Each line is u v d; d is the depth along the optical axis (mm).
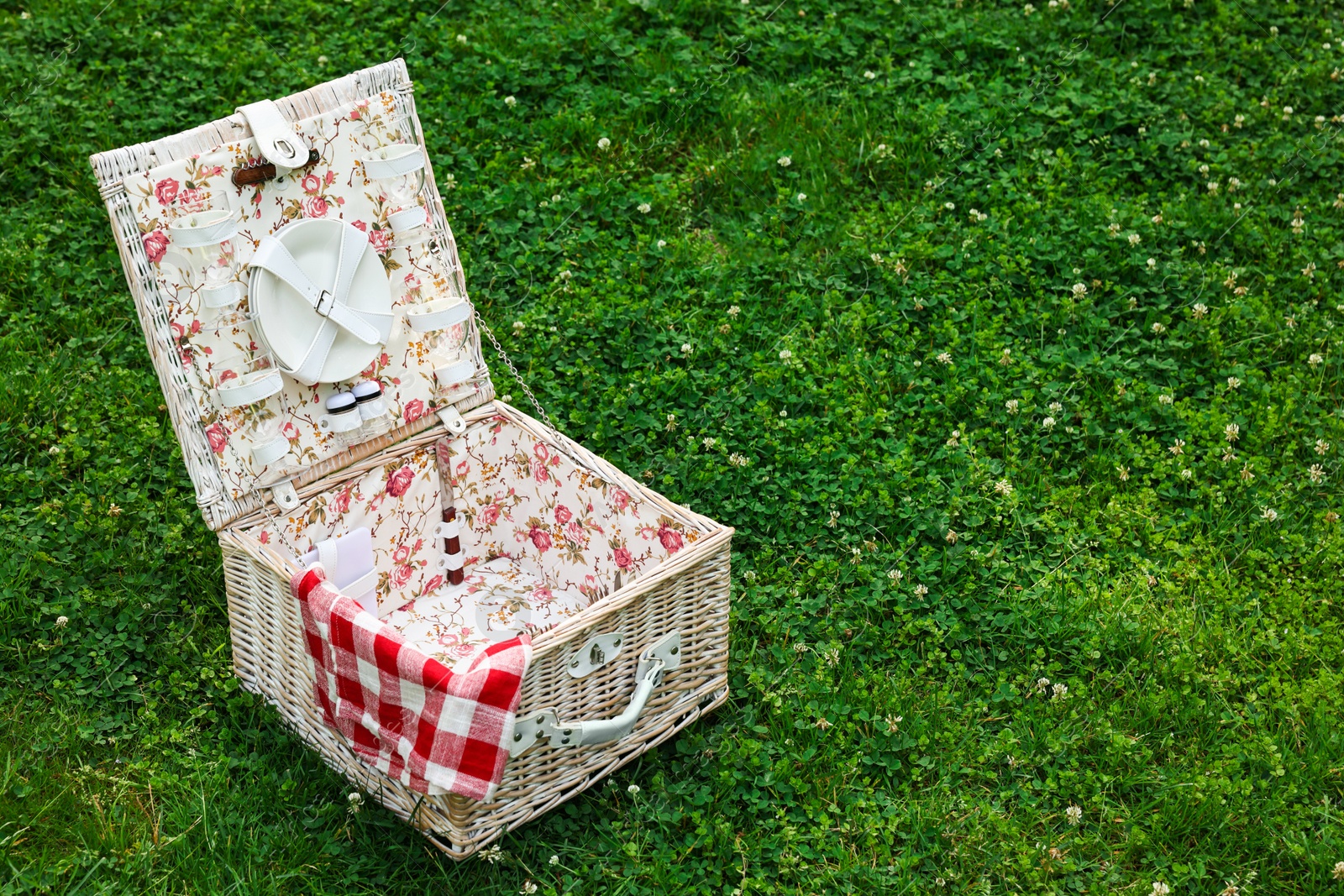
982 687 2855
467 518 3004
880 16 3949
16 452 3049
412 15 3889
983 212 3559
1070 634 2910
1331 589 2977
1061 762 2773
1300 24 3975
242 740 2764
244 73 3703
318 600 2561
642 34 3914
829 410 3191
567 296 3361
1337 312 3402
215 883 2605
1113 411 3211
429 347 2871
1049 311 3363
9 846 2627
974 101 3734
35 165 3473
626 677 2664
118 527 2961
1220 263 3471
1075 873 2676
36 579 2883
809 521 3043
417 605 2980
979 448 3145
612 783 2723
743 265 3432
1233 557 3033
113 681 2793
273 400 2742
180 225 2619
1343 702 2824
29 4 3811
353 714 2586
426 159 2811
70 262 3344
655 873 2643
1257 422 3197
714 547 2674
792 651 2873
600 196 3510
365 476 2855
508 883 2646
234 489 2719
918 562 2980
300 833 2664
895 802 2732
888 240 3471
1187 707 2824
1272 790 2750
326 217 2736
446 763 2518
